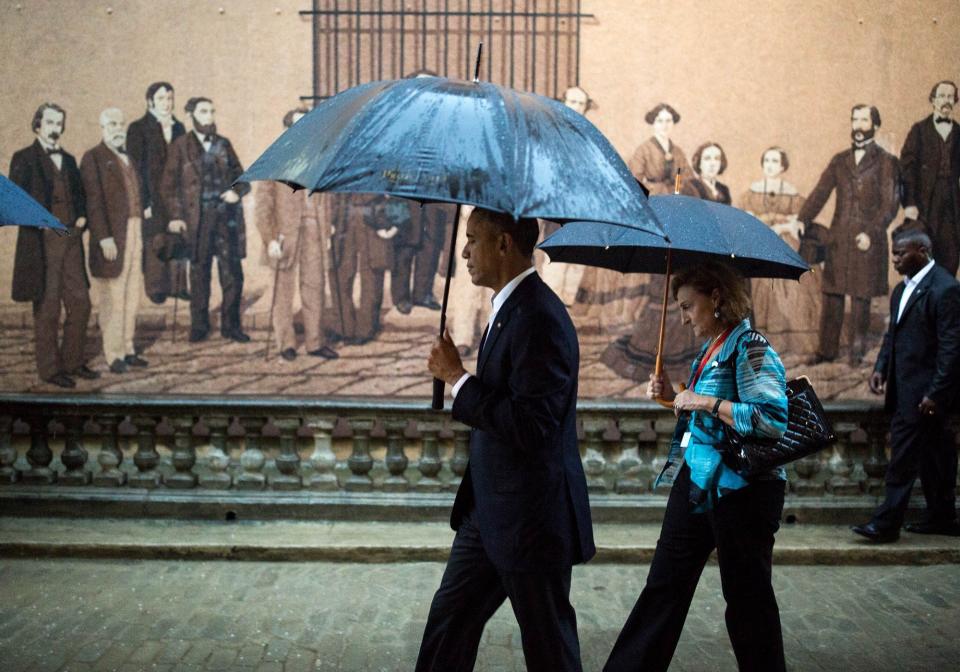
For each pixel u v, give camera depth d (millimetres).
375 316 8836
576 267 8836
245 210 8758
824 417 3486
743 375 3486
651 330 8844
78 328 8773
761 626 3469
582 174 2633
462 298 8836
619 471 6789
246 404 6652
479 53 3006
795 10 8727
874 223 8828
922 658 4594
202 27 8703
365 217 8758
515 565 2996
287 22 8742
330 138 2672
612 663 3682
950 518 6336
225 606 5188
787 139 8797
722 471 3484
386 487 6699
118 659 4434
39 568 5777
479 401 2928
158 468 7699
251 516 6602
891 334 6254
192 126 8734
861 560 6043
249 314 8812
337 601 5305
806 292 8867
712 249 3578
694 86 8781
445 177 2486
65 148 8734
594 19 8766
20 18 8648
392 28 8773
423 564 5988
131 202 8742
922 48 8727
